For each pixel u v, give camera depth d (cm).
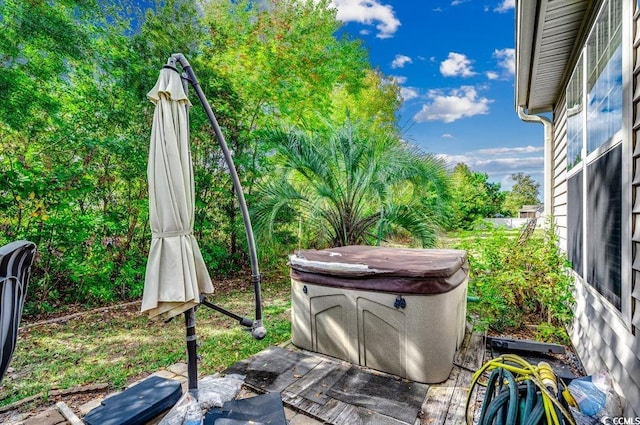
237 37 720
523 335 349
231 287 594
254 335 207
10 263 129
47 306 445
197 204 623
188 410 184
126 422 179
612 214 220
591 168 270
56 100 478
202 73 637
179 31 620
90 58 506
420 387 235
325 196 612
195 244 191
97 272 480
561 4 259
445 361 242
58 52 469
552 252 373
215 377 248
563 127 405
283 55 760
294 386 238
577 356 311
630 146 188
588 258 280
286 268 689
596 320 257
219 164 672
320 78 836
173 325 400
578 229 319
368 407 213
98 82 523
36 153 466
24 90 441
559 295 337
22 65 447
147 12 578
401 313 246
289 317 426
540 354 306
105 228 511
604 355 236
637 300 180
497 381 117
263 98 762
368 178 594
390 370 254
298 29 773
